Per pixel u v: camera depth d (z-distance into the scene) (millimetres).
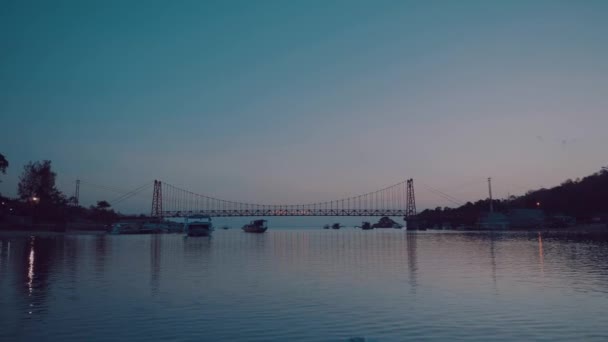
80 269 35875
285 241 96125
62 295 23891
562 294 23578
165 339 15875
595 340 15453
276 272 34031
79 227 164375
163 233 172375
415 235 136500
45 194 144875
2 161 131500
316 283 28047
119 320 18406
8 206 136125
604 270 33656
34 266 37938
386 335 16234
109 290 25484
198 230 130375
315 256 49938
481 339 15641
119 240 96938
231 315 19234
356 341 14984
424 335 16172
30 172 144000
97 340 15742
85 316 19094
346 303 21578
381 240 97875
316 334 16438
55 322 18094
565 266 36688
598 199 146750
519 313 19203
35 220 140125
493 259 43594
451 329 16859
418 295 23547
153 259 45688
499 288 25594
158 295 23875
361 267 37344
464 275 31375
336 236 138625
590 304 20984
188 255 51656
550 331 16516
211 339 15883
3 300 22500
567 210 161875
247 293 24453
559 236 101188
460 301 21828
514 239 89812
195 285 27328
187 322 18094
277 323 17922
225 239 109188
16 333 16562
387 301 21984
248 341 15680
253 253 55344
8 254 50500
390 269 35531
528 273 32188
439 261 42031
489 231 161000
